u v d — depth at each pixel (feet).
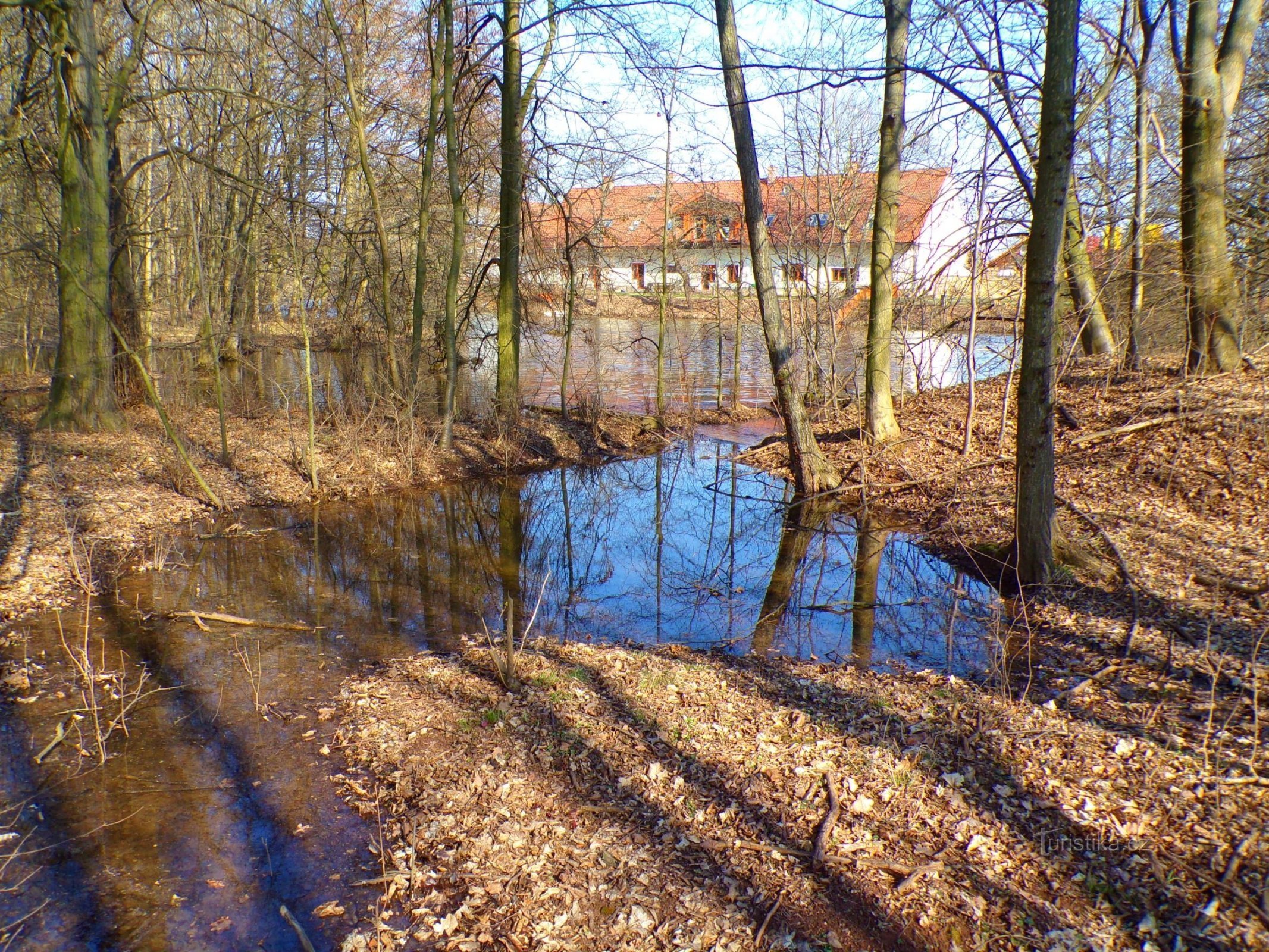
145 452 44.96
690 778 18.12
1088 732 18.75
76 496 38.19
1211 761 16.90
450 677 23.91
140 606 29.60
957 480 42.11
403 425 51.90
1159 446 36.47
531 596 32.86
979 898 14.26
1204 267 39.65
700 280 139.85
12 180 55.62
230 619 28.55
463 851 16.19
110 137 53.16
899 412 53.88
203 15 52.16
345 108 54.85
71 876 15.94
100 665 24.84
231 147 68.03
